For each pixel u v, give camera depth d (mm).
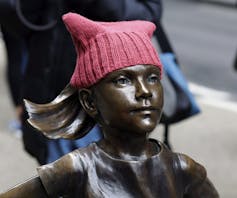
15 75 4289
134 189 1408
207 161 5258
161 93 1399
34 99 3285
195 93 7730
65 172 1418
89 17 3111
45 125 1507
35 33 3268
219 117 6492
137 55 1374
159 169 1440
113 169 1421
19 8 3221
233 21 12914
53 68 3197
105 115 1407
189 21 12688
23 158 5207
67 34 3152
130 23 1486
